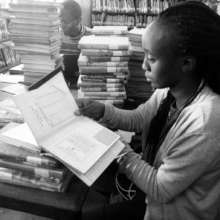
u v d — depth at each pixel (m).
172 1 2.89
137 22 2.99
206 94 0.66
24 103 0.67
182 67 0.63
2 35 1.45
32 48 1.17
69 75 1.34
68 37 1.50
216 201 0.67
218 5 2.26
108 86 1.13
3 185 0.72
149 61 0.66
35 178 0.71
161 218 0.70
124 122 0.95
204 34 0.59
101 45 1.05
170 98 0.81
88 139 0.71
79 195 0.71
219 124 0.59
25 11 1.09
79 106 0.87
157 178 0.66
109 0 2.93
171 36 0.59
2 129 0.79
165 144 0.70
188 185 0.63
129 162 0.71
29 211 0.70
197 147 0.59
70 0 1.56
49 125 0.70
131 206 0.80
